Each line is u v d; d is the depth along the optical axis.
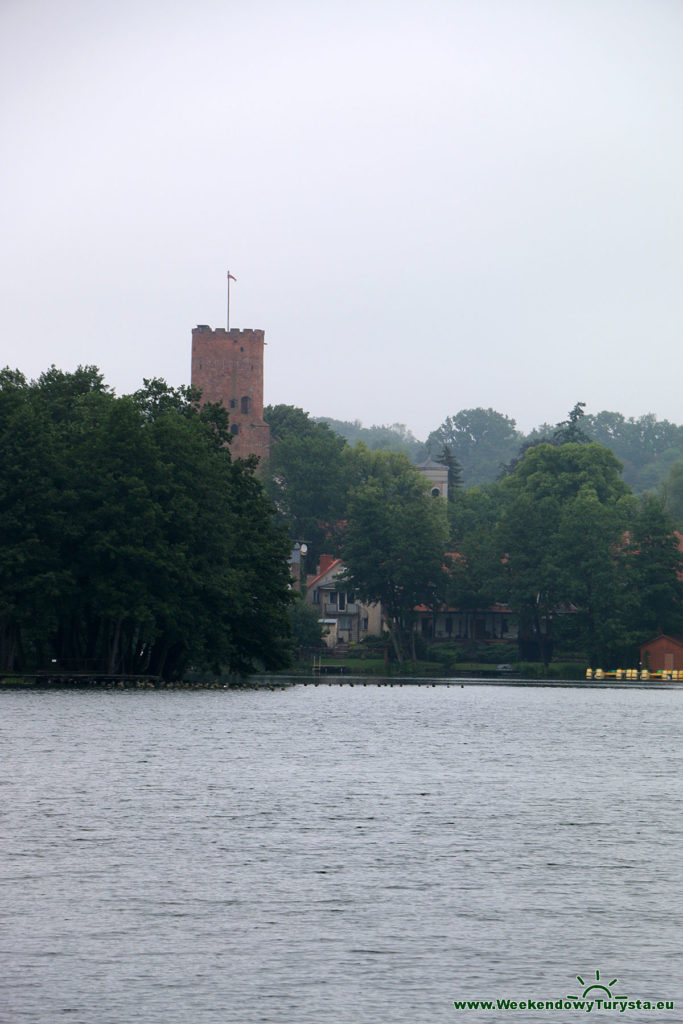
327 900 32.38
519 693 139.75
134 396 127.88
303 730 80.75
